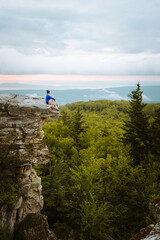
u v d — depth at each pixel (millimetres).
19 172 13953
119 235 19500
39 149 14742
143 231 7465
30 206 15281
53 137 31500
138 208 20906
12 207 13062
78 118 38938
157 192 19484
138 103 28672
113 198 21672
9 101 14281
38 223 14227
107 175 23031
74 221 18203
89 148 29562
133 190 21938
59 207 19422
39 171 22547
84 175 20453
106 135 43406
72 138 36500
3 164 13320
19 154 13797
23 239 13242
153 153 26688
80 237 16734
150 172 22156
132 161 26234
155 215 8094
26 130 13977
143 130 27906
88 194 19438
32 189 15469
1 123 13352
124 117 110438
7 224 12828
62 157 26406
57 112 15188
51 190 20984
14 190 13148
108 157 24594
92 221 16625
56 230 17703
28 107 13797
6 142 13555
